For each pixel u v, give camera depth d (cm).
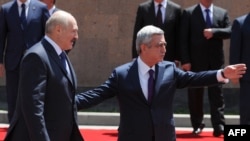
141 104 889
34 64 816
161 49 889
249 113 1291
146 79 898
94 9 2066
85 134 1599
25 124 820
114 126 1789
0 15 1415
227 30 1548
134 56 1570
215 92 1550
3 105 2000
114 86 908
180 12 1573
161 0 1560
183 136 1575
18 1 1412
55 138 829
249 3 2056
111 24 2070
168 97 899
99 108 1934
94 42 2070
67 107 842
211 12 1570
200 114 1591
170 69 911
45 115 828
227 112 1980
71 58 2070
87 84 2075
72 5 2066
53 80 829
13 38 1402
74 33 846
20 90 817
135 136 886
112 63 2075
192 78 902
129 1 2062
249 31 1298
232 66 879
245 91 1296
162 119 888
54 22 841
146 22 1559
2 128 1669
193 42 1565
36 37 1402
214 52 1567
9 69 1398
